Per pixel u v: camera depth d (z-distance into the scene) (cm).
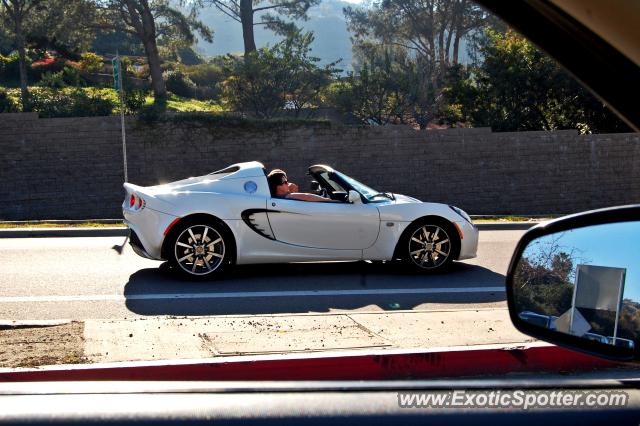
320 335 641
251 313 768
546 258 209
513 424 236
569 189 2558
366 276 986
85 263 1065
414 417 238
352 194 963
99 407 235
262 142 2345
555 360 597
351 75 3083
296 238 945
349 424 238
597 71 156
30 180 2233
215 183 942
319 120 2377
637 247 192
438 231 1004
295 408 237
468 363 580
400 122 3111
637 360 188
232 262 935
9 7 3206
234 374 539
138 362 539
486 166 2495
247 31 3838
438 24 3759
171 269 1009
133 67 4559
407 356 569
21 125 2217
